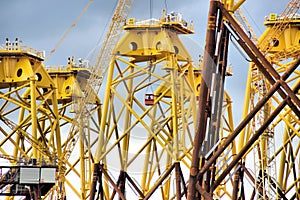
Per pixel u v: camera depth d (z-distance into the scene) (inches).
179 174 7391.7
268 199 7480.3
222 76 5270.7
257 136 5216.5
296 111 5172.2
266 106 7377.0
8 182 7632.9
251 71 7401.6
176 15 7455.7
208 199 4940.9
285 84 5167.3
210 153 5211.6
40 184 7667.3
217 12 5280.5
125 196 7657.5
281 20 7495.1
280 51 7549.2
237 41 5329.7
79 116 7372.1
